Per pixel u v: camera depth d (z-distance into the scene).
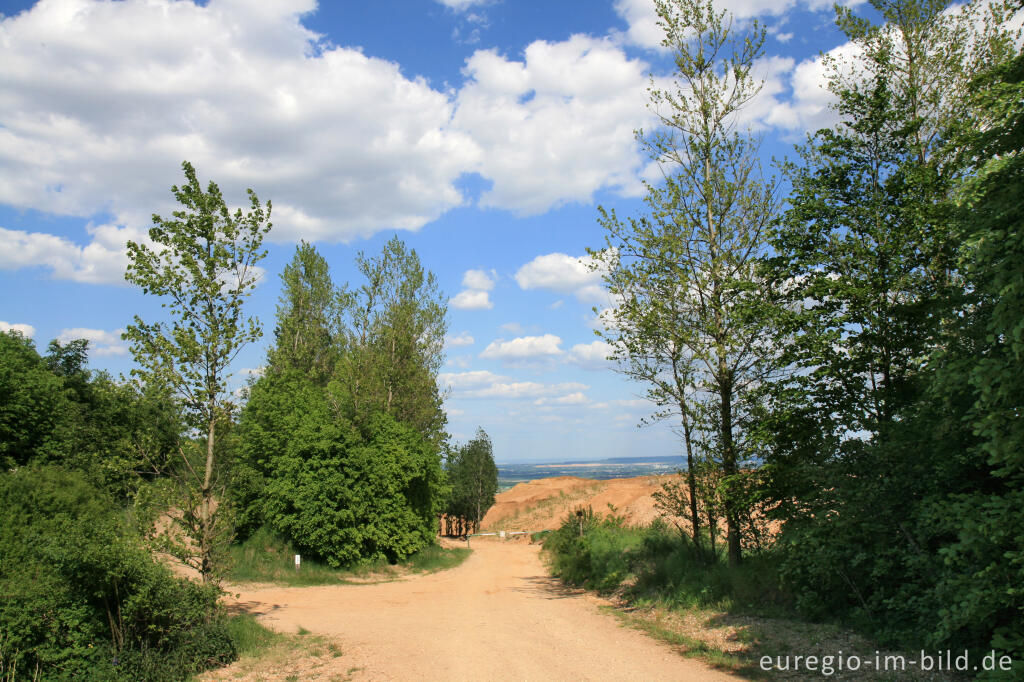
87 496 10.41
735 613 11.64
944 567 8.12
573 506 53.28
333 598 17.48
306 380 30.77
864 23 14.33
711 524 14.73
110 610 8.68
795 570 10.34
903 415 10.12
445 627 12.82
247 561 20.94
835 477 10.07
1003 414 6.40
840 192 12.75
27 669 7.65
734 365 14.01
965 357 7.95
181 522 11.00
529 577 23.55
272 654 9.99
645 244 14.32
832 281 11.74
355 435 24.69
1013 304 6.32
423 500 28.56
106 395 11.37
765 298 13.45
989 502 6.95
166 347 10.91
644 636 11.47
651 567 16.55
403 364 33.62
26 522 9.04
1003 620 7.21
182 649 9.01
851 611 9.90
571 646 10.69
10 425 20.16
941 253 11.35
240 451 23.53
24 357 23.67
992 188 7.17
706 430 14.16
